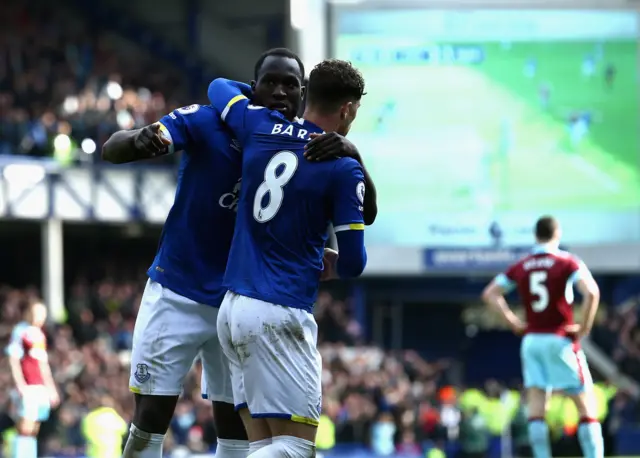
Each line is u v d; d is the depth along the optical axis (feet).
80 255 82.07
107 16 89.40
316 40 65.36
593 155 67.62
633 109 67.51
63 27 85.81
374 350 68.39
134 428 17.66
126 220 69.56
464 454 59.57
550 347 30.12
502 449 60.34
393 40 66.03
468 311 88.84
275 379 15.65
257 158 16.14
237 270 15.97
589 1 67.05
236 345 15.84
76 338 64.85
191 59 88.99
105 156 16.72
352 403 60.34
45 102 73.56
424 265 66.59
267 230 15.85
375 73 66.13
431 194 66.80
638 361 73.51
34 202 65.62
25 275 80.89
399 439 60.49
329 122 16.43
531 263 30.63
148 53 88.94
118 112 72.43
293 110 17.02
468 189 66.90
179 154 73.20
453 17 66.44
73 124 69.36
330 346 65.57
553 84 67.36
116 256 83.46
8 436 48.37
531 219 67.31
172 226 17.71
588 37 67.31
